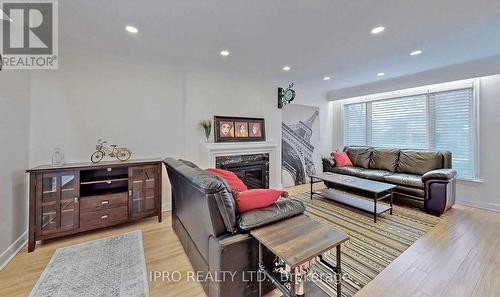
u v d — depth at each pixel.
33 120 2.57
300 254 1.19
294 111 5.08
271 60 3.27
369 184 3.31
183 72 3.57
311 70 3.80
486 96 3.43
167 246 2.30
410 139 4.42
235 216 1.49
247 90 4.18
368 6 1.88
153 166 2.90
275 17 2.06
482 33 2.43
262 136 4.34
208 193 1.39
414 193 3.36
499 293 1.57
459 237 2.44
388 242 2.34
